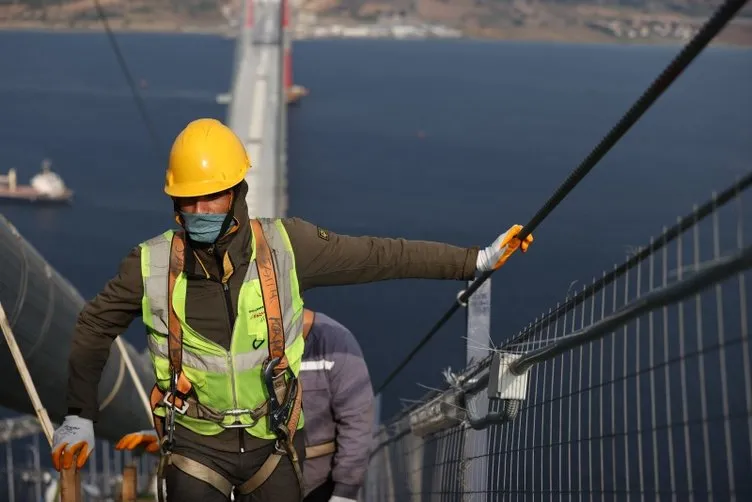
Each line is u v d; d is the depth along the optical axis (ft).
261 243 13.08
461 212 448.24
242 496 14.19
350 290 320.50
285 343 13.15
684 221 8.79
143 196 476.54
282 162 372.79
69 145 593.83
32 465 159.84
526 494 14.23
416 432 22.68
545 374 13.79
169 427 13.30
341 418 19.13
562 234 392.47
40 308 29.89
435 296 317.01
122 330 13.69
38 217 435.94
